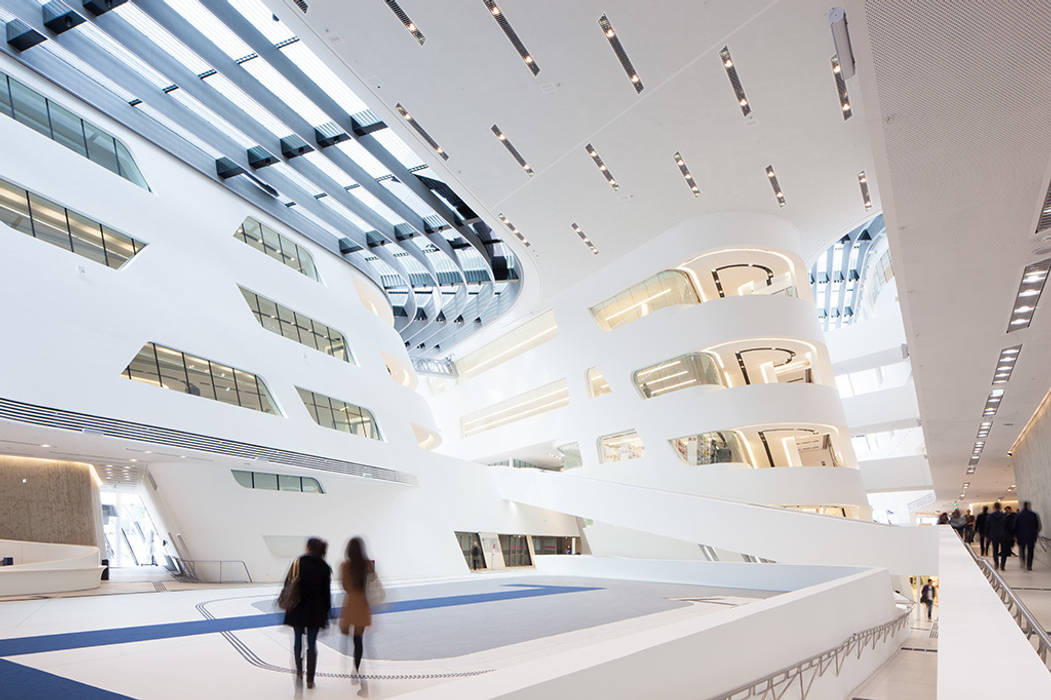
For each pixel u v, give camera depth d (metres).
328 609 6.49
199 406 16.36
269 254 22.33
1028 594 9.31
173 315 16.70
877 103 5.75
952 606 4.66
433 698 2.49
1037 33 4.85
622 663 3.38
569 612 12.26
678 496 23.02
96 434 13.83
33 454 16.38
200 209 19.72
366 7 13.82
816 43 15.45
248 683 6.48
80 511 19.72
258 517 19.05
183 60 15.80
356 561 6.85
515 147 19.03
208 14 14.38
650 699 3.59
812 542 19.62
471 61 15.49
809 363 27.91
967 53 5.11
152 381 15.67
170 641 8.77
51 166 15.45
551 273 28.61
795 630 5.79
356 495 21.88
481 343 37.62
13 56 15.84
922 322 10.98
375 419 23.47
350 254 27.62
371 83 15.88
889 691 7.48
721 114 18.02
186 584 18.44
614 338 28.59
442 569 23.44
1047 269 8.86
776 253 24.94
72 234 15.45
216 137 18.97
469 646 8.69
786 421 24.42
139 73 16.78
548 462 38.09
